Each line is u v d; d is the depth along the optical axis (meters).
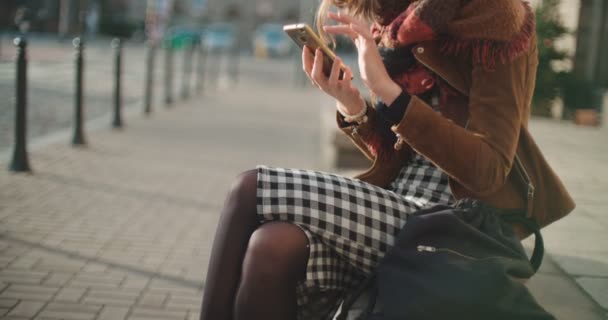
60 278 2.74
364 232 1.56
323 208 1.54
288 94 14.73
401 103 1.56
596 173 5.20
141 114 9.09
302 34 1.64
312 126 9.41
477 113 1.61
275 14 51.47
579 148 6.80
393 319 1.40
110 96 10.80
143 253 3.20
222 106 11.12
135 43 35.62
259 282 1.47
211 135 7.68
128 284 2.73
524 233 1.80
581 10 10.82
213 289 1.55
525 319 1.40
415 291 1.41
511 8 1.62
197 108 10.49
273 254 1.48
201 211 4.16
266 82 17.94
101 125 7.71
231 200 1.59
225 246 1.56
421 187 1.78
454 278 1.42
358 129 1.89
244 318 1.47
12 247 3.13
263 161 6.21
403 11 1.88
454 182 1.69
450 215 1.53
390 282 1.45
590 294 2.39
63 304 2.45
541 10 10.81
